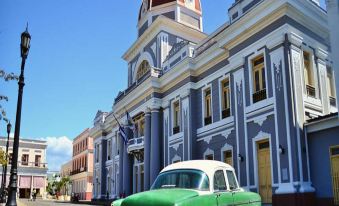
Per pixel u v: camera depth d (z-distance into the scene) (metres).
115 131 35.62
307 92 15.27
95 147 42.00
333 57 12.12
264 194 15.23
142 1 33.94
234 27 17.45
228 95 19.42
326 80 16.48
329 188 13.26
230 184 8.17
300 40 15.34
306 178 13.72
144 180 24.81
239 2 17.98
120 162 30.89
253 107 16.31
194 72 22.28
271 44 15.55
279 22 15.34
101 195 37.19
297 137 13.97
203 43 21.77
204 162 8.04
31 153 60.25
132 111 28.66
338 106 11.78
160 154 24.47
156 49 28.47
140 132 28.06
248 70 16.91
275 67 15.27
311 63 15.87
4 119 18.23
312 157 14.01
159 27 28.28
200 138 21.22
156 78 25.16
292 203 13.34
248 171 16.12
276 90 15.09
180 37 28.98
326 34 16.86
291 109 14.26
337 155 13.17
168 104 24.39
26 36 12.70
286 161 14.07
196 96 22.14
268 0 15.41
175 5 30.72
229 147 18.56
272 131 15.09
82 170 56.22
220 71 20.03
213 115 20.33
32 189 58.34
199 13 31.94
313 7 15.89
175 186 7.45
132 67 32.78
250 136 16.30
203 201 6.79
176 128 23.23
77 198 47.81
